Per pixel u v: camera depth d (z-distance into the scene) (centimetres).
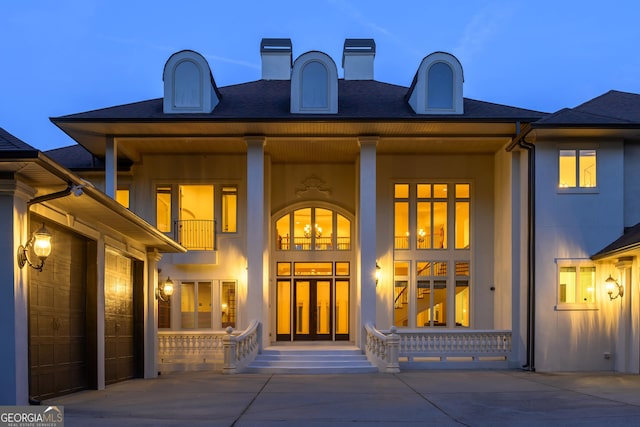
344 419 992
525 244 1936
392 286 2208
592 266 1867
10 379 946
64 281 1239
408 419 993
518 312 1961
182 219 2220
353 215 2347
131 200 2208
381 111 1977
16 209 961
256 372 1839
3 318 947
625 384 1459
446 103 1942
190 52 1955
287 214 2384
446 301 2216
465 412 1062
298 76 1952
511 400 1205
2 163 883
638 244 1551
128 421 950
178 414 1030
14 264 952
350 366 1866
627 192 1905
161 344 1986
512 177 1998
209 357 1983
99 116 1869
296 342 2339
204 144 2092
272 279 2364
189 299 2183
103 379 1381
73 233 1259
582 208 1877
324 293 2370
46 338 1148
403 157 2250
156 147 2131
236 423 951
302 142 2062
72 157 2323
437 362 1939
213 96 2002
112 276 1511
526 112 1962
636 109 2039
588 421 962
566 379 1589
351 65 2520
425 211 2252
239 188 2220
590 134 1845
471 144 2112
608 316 1847
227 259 2191
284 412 1062
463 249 2227
